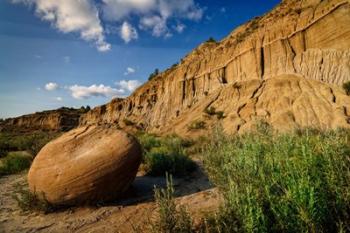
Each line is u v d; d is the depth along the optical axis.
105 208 6.14
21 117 129.62
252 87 41.06
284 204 2.88
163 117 57.94
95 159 6.33
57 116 118.94
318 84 33.88
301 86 34.88
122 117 78.88
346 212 2.82
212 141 6.86
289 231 2.71
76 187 6.19
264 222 2.75
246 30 57.88
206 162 6.06
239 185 3.68
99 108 97.38
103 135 7.05
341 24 35.16
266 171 3.77
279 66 40.84
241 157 4.42
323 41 36.94
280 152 4.25
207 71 54.19
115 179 6.36
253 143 5.03
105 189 6.32
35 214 6.14
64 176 6.23
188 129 37.19
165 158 9.49
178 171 9.30
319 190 2.91
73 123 121.12
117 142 6.72
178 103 56.62
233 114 36.62
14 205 6.89
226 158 5.10
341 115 26.80
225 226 3.07
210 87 51.69
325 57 35.62
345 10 35.19
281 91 35.88
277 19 46.50
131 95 85.75
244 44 47.94
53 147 6.84
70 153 6.62
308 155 3.54
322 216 2.73
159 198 3.81
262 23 51.53
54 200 6.25
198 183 7.88
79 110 141.62
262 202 3.08
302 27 39.91
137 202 6.46
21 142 23.17
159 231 3.52
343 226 2.69
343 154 3.50
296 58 39.34
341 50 34.41
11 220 5.89
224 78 50.22
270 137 5.49
